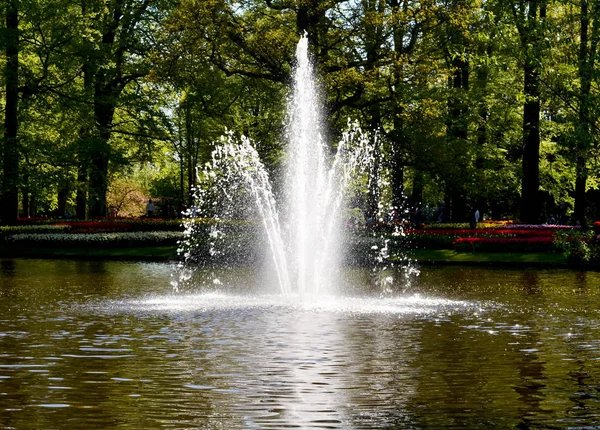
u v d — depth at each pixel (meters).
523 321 13.30
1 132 39.81
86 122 39.22
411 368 9.40
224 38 32.34
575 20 20.44
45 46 37.94
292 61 33.28
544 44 19.92
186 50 32.81
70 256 30.86
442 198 54.81
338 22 33.75
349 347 10.80
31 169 37.62
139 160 44.28
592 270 24.73
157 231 34.25
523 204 36.81
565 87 19.97
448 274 23.25
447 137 37.59
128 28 41.84
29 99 38.09
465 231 30.55
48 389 8.28
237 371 9.20
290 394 8.11
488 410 7.49
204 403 7.73
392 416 7.28
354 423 7.05
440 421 7.11
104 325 12.78
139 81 43.94
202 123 43.41
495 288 18.98
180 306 15.34
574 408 7.55
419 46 34.22
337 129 35.50
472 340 11.40
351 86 33.09
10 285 19.53
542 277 22.11
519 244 28.09
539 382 8.66
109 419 7.14
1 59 38.88
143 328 12.48
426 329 12.44
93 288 18.86
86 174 40.47
